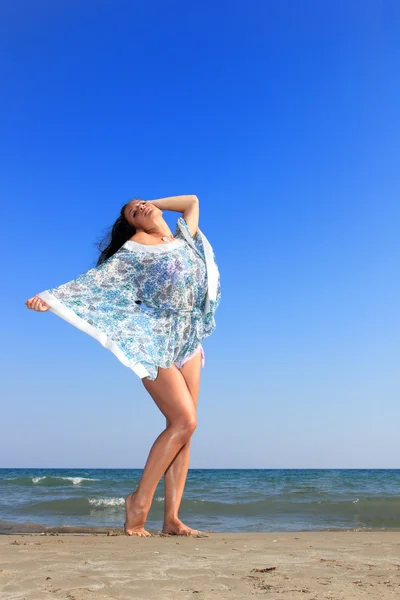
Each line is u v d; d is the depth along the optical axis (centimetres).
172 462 439
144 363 421
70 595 192
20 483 2323
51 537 437
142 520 426
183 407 422
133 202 481
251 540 398
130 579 221
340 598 194
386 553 317
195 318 457
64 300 426
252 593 199
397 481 2658
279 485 2266
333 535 502
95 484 2238
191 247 478
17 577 223
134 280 445
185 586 209
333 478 3155
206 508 1157
